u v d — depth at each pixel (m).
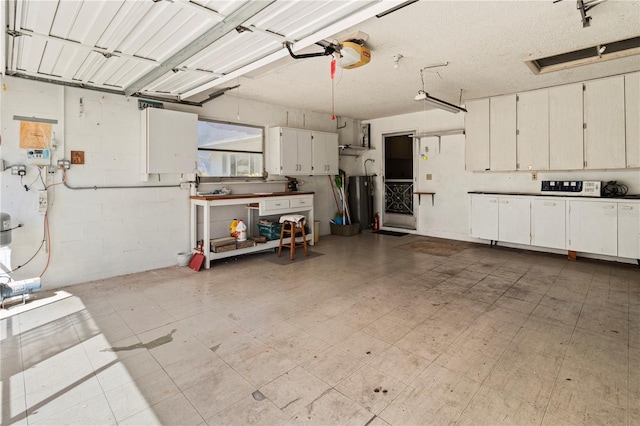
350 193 7.68
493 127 5.67
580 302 3.34
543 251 5.59
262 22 2.43
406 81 4.69
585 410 1.81
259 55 3.06
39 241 3.77
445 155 6.65
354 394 1.97
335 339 2.63
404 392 1.98
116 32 2.55
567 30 3.10
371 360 2.33
